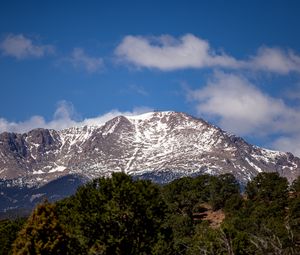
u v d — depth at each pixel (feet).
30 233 356.38
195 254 385.09
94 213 375.04
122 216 376.68
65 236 361.30
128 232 379.55
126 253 371.76
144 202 382.42
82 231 376.27
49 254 350.64
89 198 386.52
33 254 349.41
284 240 345.31
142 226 382.22
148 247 376.27
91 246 374.02
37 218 361.10
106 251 369.50
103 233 375.86
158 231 387.96
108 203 375.86
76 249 370.32
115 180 391.04
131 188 379.14
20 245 355.56
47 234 356.18
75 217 379.55
